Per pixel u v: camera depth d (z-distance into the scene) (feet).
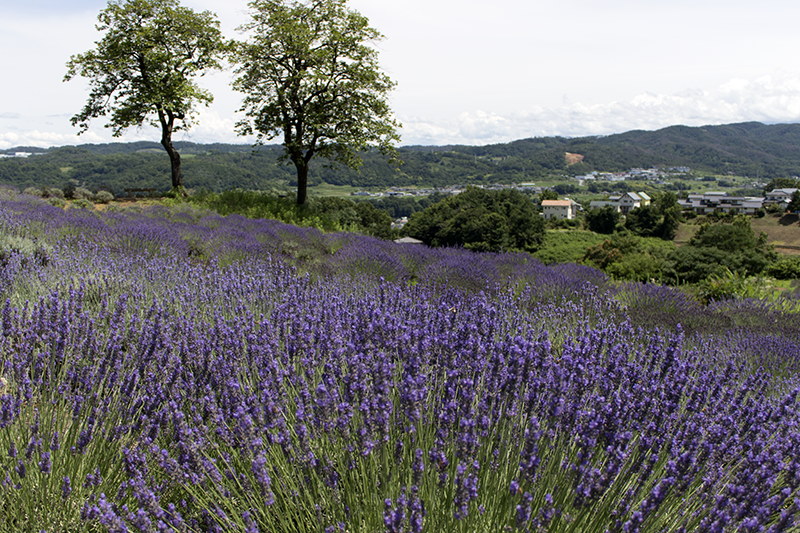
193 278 15.49
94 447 7.16
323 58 66.13
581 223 335.06
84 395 8.01
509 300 16.80
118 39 67.67
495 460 6.88
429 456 6.69
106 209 52.54
